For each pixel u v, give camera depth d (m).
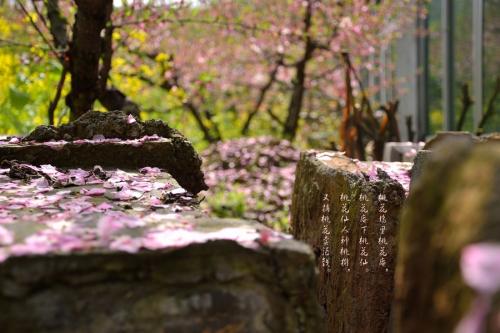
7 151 3.04
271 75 10.38
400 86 11.36
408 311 1.38
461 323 1.13
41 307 1.54
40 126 3.31
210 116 10.52
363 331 2.81
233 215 7.25
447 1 8.96
